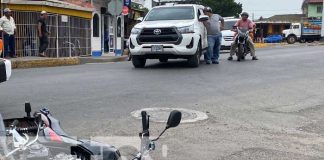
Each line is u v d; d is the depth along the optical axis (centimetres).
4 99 916
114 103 890
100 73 1371
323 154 617
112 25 3173
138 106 868
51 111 808
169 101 923
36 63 1692
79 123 729
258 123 772
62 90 1030
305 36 5516
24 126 380
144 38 1462
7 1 2030
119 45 3262
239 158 591
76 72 1412
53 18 2206
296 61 1767
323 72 1446
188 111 837
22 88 1055
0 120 358
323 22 5256
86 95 971
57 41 2234
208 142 654
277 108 895
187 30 1448
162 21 1505
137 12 3638
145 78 1241
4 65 783
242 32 1772
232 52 1798
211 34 1612
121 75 1312
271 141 671
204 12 1631
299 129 744
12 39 1836
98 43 2970
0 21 1802
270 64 1642
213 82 1181
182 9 1565
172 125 369
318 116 838
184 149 620
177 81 1187
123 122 740
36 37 2098
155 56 1479
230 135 693
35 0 2170
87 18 2528
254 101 955
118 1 2358
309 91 1092
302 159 594
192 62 1496
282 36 5988
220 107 884
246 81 1216
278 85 1163
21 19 2069
